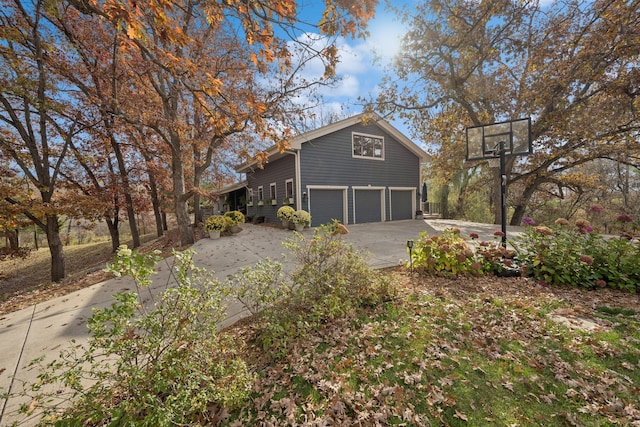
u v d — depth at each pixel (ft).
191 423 5.47
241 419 6.11
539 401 6.10
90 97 21.98
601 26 24.25
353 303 10.72
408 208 47.52
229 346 7.64
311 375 7.35
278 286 9.89
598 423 5.48
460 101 35.17
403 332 9.11
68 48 23.12
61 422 4.72
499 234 15.35
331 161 38.65
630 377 6.59
